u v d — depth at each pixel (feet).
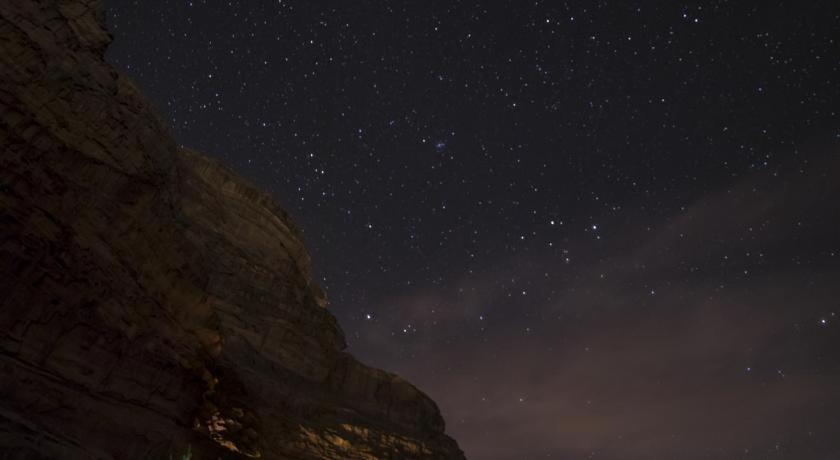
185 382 53.31
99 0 47.52
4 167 38.70
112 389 45.11
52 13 43.34
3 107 39.06
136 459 45.80
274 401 67.10
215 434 55.52
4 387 36.73
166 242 53.21
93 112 45.78
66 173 42.98
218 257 73.72
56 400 40.06
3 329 37.78
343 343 90.79
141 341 48.37
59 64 43.11
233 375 62.34
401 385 90.17
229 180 84.07
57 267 41.29
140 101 51.78
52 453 35.70
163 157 53.78
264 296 77.15
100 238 45.39
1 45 39.60
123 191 47.83
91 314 43.70
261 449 60.23
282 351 75.46
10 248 38.47
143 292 49.70
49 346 40.52
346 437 71.87
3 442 32.63
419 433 86.22
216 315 59.36
